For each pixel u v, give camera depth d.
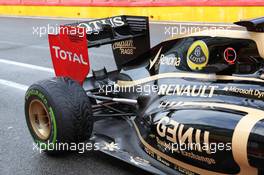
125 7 14.78
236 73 3.52
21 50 10.90
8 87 7.39
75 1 16.95
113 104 4.92
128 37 5.05
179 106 3.69
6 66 9.06
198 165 3.44
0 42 12.40
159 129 3.73
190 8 12.70
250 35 3.43
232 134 3.13
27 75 8.18
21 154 4.67
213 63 3.66
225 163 3.22
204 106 3.50
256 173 3.07
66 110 4.09
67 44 4.70
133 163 3.89
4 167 4.40
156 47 4.32
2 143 4.98
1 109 6.22
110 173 4.11
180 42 4.00
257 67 3.41
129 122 4.63
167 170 3.71
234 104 3.35
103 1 15.89
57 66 4.93
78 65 4.62
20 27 15.36
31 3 18.64
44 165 4.38
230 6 11.82
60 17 17.39
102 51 9.94
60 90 4.17
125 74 4.73
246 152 3.04
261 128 3.00
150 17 13.91
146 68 4.46
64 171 4.23
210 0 12.20
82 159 4.41
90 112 4.20
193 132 3.40
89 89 5.08
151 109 4.02
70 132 4.12
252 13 11.44
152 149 3.87
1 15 20.19
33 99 4.42
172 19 13.25
